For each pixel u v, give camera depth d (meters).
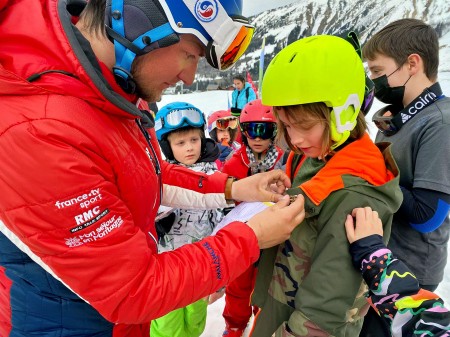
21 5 0.57
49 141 0.49
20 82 0.50
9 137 0.49
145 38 0.56
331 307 0.78
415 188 1.05
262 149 1.82
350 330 0.93
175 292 0.60
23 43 0.55
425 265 1.15
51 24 0.57
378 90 1.22
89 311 0.70
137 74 0.62
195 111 1.69
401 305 0.68
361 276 0.80
